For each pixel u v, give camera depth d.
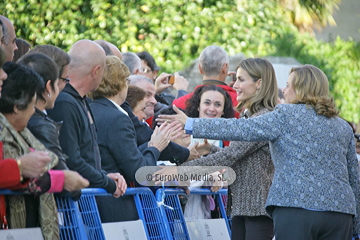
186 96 14.27
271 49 26.14
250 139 9.77
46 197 8.00
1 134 7.46
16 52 12.12
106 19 24.20
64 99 9.03
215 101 12.58
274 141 9.91
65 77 9.16
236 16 26.14
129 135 10.19
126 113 10.59
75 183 7.99
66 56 9.21
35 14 23.73
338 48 30.58
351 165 10.41
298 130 9.76
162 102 15.88
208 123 9.88
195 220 11.70
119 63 10.80
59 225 8.55
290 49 27.00
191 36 24.94
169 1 25.28
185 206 12.05
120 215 10.05
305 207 9.47
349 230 9.98
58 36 23.59
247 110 11.57
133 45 24.00
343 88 29.16
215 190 12.12
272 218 9.97
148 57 17.83
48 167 7.67
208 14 25.66
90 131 9.45
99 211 9.95
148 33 24.69
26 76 7.74
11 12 23.70
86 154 9.28
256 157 11.06
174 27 24.78
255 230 11.02
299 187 9.54
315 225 9.51
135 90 12.30
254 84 11.44
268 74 11.42
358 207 10.47
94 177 8.93
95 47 9.83
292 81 10.23
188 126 9.95
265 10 27.53
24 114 7.75
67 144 8.77
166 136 10.68
